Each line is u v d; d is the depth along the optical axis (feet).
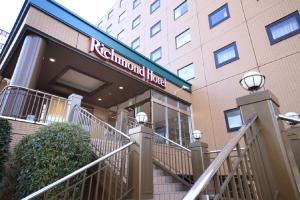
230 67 28.22
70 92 28.81
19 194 10.53
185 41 36.14
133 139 11.65
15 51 18.70
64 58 20.45
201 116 29.30
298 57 22.26
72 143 11.87
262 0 27.48
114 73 23.32
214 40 31.50
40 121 14.92
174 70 35.94
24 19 17.29
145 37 45.65
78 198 10.52
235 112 26.04
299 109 20.67
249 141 5.97
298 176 5.70
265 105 6.49
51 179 10.42
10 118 13.08
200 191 3.67
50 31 17.44
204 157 15.56
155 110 25.76
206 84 30.35
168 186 14.05
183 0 39.78
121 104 31.19
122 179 10.44
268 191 5.54
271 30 25.36
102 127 13.91
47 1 17.89
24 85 14.85
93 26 20.85
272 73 23.66
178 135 27.17
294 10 23.98
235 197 4.94
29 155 11.05
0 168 10.84
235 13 30.04
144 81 25.27
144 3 50.31
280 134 6.05
